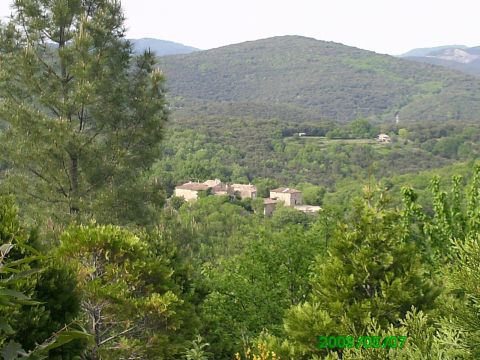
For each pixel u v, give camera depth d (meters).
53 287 6.22
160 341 8.28
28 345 5.69
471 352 4.22
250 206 75.31
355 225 8.24
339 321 7.67
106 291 7.64
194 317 10.07
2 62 12.70
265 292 13.45
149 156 14.11
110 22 13.48
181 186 73.88
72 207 13.16
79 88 12.27
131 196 13.56
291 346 7.73
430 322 6.93
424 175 70.50
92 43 13.02
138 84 13.88
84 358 7.54
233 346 11.67
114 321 8.30
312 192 83.25
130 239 8.77
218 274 14.59
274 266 14.38
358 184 78.94
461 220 11.37
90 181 13.61
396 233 8.15
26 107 12.42
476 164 11.84
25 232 6.63
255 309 13.12
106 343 8.47
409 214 11.61
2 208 6.60
